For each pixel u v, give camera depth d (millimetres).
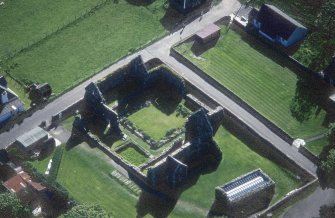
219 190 199375
